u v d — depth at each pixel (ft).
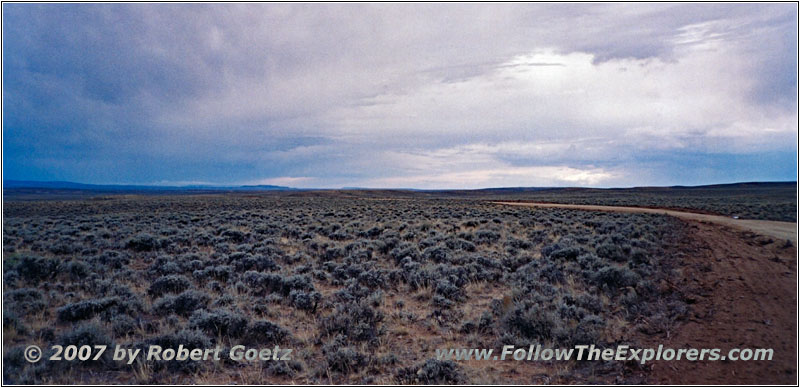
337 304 33.19
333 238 71.36
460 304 34.55
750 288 33.96
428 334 28.55
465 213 122.31
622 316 29.96
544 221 92.79
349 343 26.11
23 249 57.11
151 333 27.58
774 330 25.50
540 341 26.32
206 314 28.48
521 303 30.76
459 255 50.78
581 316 29.50
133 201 215.51
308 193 490.90
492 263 46.44
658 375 21.20
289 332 27.89
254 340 27.07
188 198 288.51
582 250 51.88
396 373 22.62
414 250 54.24
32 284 38.73
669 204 193.36
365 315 30.17
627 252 51.42
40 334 26.45
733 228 73.36
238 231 70.28
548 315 28.07
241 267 46.29
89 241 64.49
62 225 85.10
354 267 44.68
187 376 21.99
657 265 43.65
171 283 37.19
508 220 95.86
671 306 31.27
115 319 28.63
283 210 145.79
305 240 67.31
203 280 41.16
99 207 165.89
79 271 41.91
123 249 57.31
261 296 36.94
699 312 29.66
